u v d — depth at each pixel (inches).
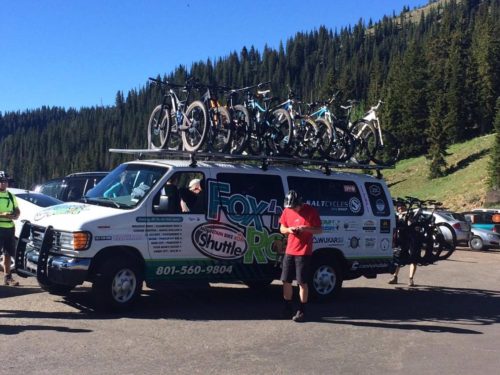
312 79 6737.2
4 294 367.9
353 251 394.6
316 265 382.9
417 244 475.2
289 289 333.4
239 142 397.4
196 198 348.5
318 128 435.5
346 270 397.1
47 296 363.9
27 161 6934.1
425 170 2422.5
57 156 6574.8
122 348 255.0
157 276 331.9
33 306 332.8
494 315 370.3
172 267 335.0
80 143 6648.6
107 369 225.3
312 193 385.1
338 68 6604.3
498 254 901.8
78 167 5590.6
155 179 340.2
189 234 339.0
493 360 262.2
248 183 364.8
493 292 474.0
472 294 458.6
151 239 327.6
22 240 349.4
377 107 461.7
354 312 362.0
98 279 314.3
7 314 311.4
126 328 290.2
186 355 249.3
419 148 2910.9
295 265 328.8
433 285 506.3
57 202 514.6
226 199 354.3
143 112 6387.8
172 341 270.7
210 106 398.9
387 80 3914.9
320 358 254.5
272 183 373.4
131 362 235.5
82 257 309.0
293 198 326.0
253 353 257.4
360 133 463.8
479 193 1759.4
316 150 426.0
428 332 314.8
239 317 330.6
